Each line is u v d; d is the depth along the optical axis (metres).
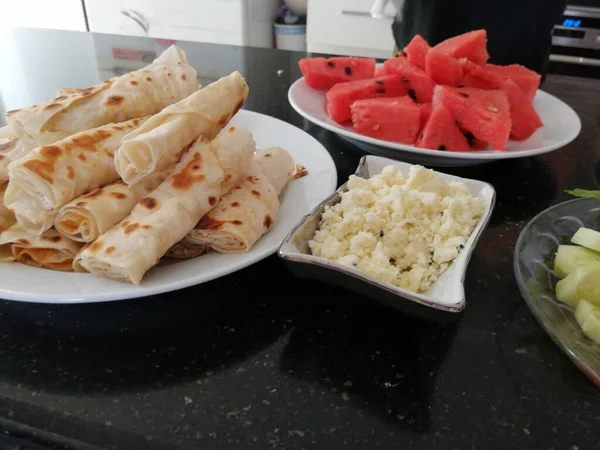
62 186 0.64
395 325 0.58
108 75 1.43
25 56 1.54
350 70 1.18
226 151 0.70
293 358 0.53
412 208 0.64
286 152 0.82
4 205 0.66
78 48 1.63
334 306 0.60
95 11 2.91
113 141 0.74
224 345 0.55
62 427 0.46
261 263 0.67
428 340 0.56
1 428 0.47
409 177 0.68
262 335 0.56
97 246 0.57
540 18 1.39
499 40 1.44
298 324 0.58
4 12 3.20
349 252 0.59
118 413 0.47
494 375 0.52
